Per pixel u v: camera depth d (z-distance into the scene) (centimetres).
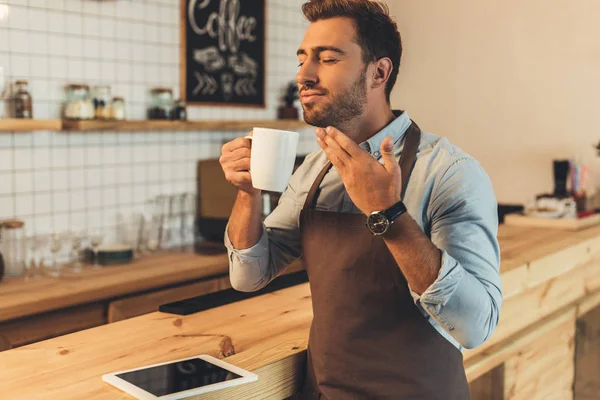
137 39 363
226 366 138
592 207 414
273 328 167
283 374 147
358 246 142
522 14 461
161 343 155
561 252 250
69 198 337
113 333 163
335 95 139
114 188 358
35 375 134
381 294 139
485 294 129
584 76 443
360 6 140
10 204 312
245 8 423
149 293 310
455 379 144
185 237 393
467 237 133
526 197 471
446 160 140
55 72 326
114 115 339
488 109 481
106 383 129
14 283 291
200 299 190
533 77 462
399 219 121
